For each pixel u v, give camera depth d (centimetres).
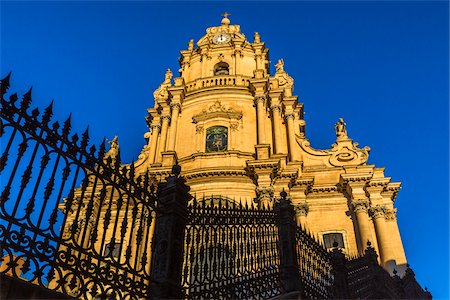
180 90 3447
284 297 814
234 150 3006
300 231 1038
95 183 709
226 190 2791
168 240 802
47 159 636
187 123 3362
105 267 679
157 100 3681
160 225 835
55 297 564
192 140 3238
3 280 505
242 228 960
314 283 989
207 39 4103
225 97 3406
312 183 2816
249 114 3316
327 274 1073
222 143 3147
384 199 2745
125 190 773
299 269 944
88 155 712
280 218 1009
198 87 3572
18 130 603
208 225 919
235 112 3244
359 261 1335
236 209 982
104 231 707
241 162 2975
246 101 3388
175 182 882
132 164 809
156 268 780
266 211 1030
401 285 1520
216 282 847
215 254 882
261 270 930
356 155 3009
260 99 3300
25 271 554
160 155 3178
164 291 739
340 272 1140
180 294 766
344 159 3003
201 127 3247
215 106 3325
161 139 3272
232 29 4228
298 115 3494
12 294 511
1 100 587
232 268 907
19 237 561
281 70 3862
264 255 952
